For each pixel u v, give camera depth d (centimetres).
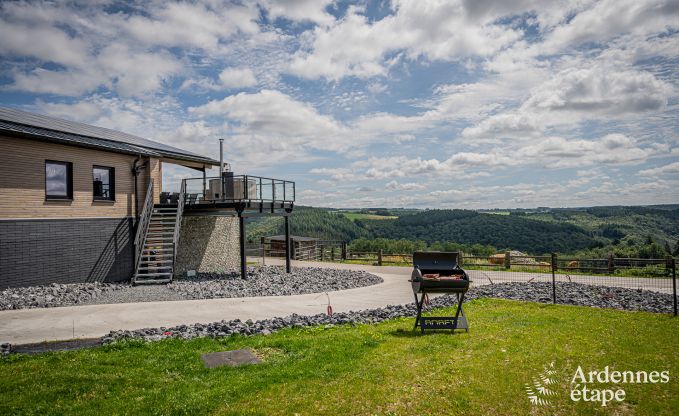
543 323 821
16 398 494
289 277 1695
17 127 1248
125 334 764
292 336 759
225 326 813
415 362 589
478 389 495
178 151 2077
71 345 726
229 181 1789
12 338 763
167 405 475
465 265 2189
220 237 1947
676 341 668
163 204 1744
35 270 1273
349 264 2347
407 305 1073
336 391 500
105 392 515
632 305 1066
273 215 1817
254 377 550
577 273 1888
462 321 779
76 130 1592
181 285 1401
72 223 1391
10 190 1218
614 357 586
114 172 1567
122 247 1573
